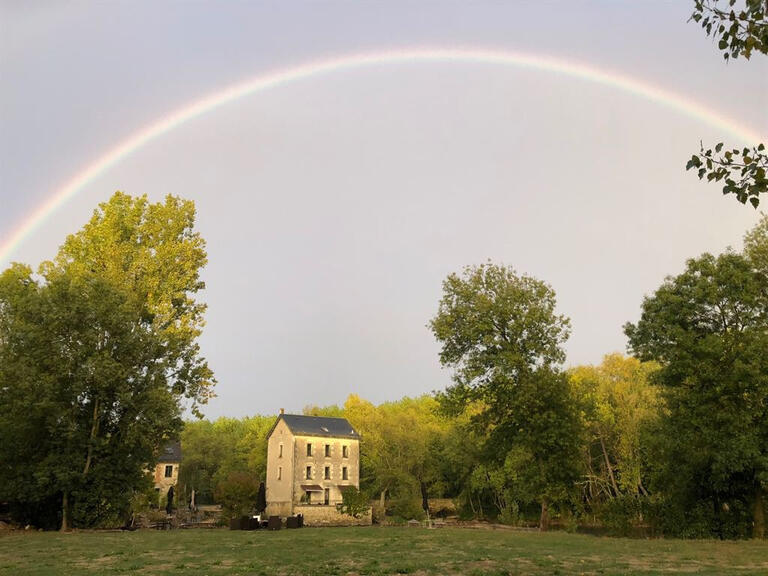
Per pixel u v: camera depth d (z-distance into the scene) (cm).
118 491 3222
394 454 7506
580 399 3978
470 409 6469
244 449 9844
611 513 3706
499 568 1427
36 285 3825
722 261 3162
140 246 4075
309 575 1324
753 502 3052
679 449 3061
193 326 4034
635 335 3478
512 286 3809
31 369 2917
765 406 2886
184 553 1814
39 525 3222
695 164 707
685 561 1598
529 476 3675
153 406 3147
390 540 2311
